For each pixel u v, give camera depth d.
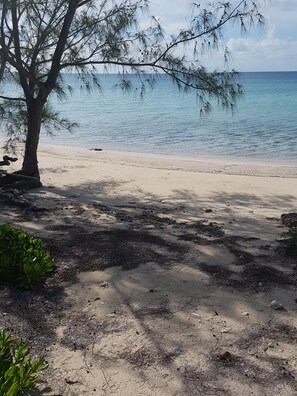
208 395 3.61
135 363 4.02
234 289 5.46
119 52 11.30
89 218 8.64
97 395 3.62
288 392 3.65
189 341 4.36
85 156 21.14
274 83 125.50
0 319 4.71
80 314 4.89
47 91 11.74
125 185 13.40
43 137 29.67
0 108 12.40
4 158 12.00
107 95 77.69
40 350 4.22
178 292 5.36
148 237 7.21
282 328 4.61
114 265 6.06
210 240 7.24
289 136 28.92
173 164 19.25
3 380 3.20
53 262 6.01
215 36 10.05
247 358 4.10
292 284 5.62
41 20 11.82
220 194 12.40
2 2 10.50
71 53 11.93
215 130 32.22
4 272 5.49
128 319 4.76
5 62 12.03
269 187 13.55
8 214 8.73
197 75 10.86
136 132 31.92
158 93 77.69
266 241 7.29
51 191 11.83
